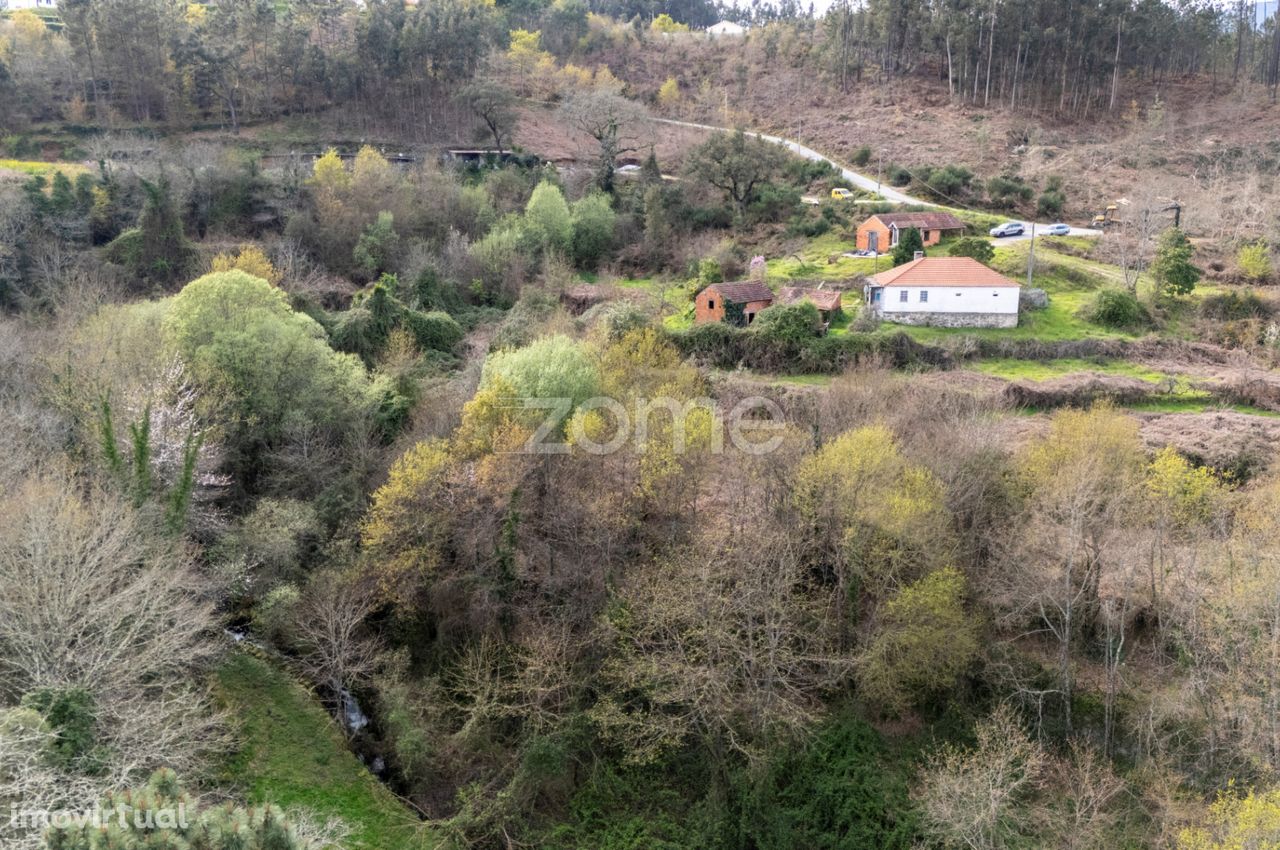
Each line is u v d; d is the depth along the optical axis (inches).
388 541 1611.7
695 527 1692.9
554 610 1601.9
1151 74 5738.2
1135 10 5413.4
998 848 1275.8
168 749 1219.9
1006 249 3321.9
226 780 1321.4
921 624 1472.7
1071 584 1576.0
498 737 1486.2
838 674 1518.2
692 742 1486.2
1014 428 2122.3
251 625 1590.8
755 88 5866.1
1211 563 1491.1
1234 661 1405.0
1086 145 4805.6
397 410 2066.9
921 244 3203.7
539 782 1406.3
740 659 1443.2
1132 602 1622.8
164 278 2987.2
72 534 1288.1
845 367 2399.1
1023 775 1382.9
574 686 1480.1
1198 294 2992.1
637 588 1531.7
